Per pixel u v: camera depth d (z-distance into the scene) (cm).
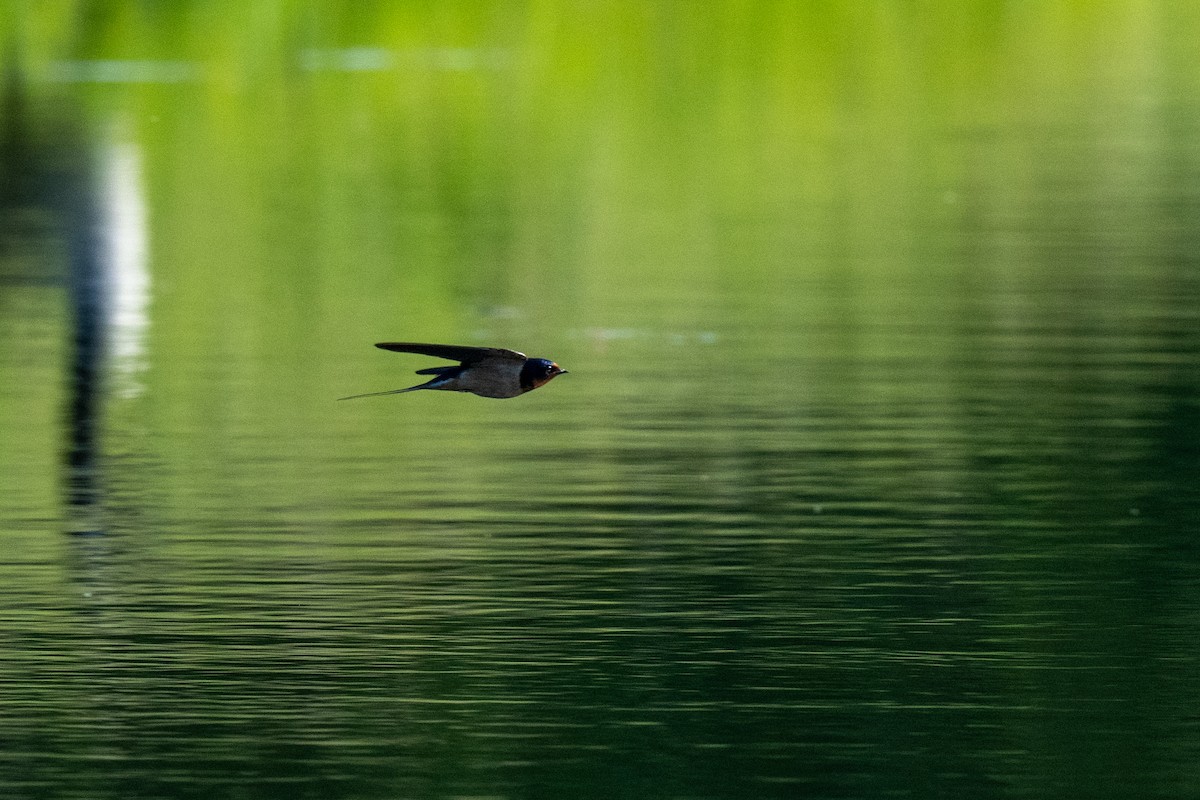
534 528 1770
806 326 2627
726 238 3225
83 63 4581
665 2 4953
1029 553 1692
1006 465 1975
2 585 1608
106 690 1380
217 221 3366
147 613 1540
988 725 1320
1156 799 1212
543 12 4831
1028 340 2533
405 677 1405
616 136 4134
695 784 1231
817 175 3759
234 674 1411
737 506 1838
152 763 1264
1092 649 1459
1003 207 3434
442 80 4619
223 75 4606
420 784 1234
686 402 2244
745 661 1437
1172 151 3900
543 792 1223
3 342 2534
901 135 4128
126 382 2339
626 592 1590
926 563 1667
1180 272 2917
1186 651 1453
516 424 2156
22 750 1282
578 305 2772
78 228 3278
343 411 2211
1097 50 4947
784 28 4872
